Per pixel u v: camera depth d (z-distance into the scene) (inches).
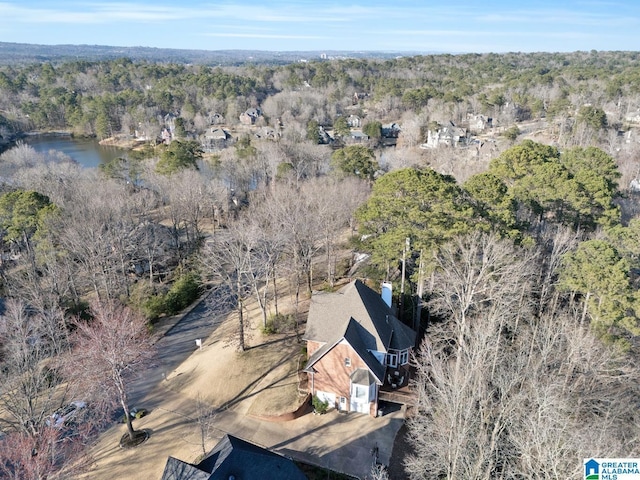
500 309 1220.5
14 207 2065.7
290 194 2368.4
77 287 2047.2
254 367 1510.8
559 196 1845.5
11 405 1307.8
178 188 2642.7
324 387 1338.6
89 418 1288.1
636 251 1502.2
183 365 1588.3
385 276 1866.4
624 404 1053.8
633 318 1239.5
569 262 1406.3
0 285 2036.2
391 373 1411.2
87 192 2474.2
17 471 908.6
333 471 1125.1
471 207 1605.6
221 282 2075.5
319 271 2206.0
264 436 1246.3
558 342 1253.1
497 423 916.0
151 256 2149.4
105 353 1262.3
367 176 2977.4
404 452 1182.9
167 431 1278.3
